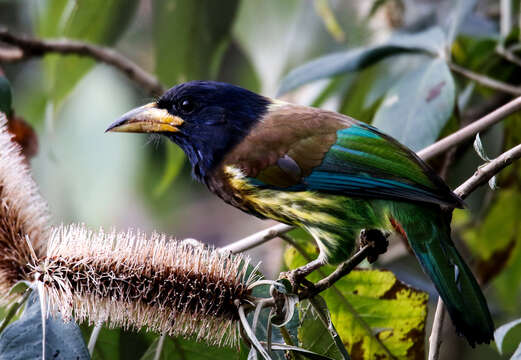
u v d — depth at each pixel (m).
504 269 11.73
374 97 11.24
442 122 8.93
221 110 9.13
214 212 16.58
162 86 12.67
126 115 9.41
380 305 8.50
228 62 14.55
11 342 6.79
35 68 14.38
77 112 13.94
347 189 8.29
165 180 12.10
